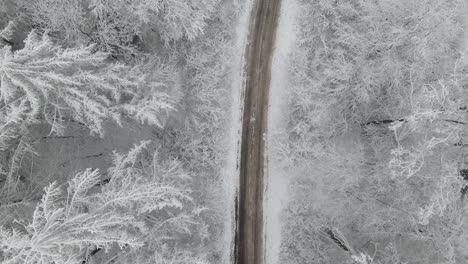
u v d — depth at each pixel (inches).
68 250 389.7
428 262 615.5
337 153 673.0
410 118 547.5
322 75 678.5
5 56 365.1
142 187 444.5
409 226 627.2
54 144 556.1
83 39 546.9
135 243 375.9
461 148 620.7
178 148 673.6
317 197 681.0
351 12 673.0
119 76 511.2
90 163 587.5
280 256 684.7
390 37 629.6
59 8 520.7
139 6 538.0
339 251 671.8
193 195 666.2
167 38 612.1
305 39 685.3
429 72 633.0
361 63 655.1
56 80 417.4
